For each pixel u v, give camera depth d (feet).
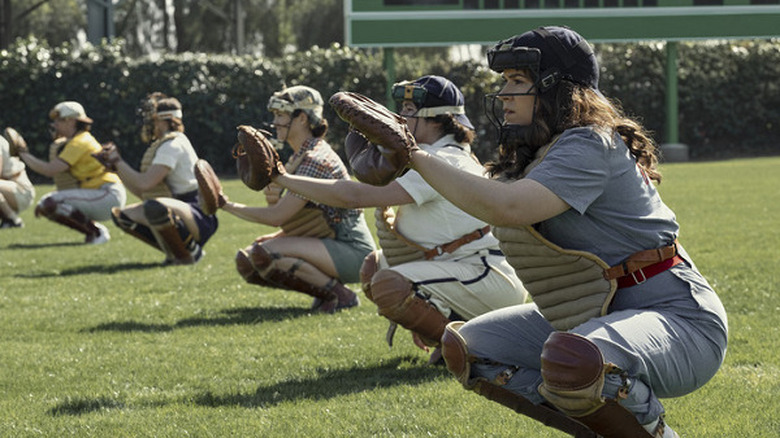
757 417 14.49
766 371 17.21
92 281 29.78
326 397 16.22
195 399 16.21
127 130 85.35
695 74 98.32
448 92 17.71
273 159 12.90
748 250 32.40
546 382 9.93
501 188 9.91
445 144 17.76
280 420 14.76
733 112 98.99
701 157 99.91
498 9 94.58
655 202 10.62
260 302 25.84
